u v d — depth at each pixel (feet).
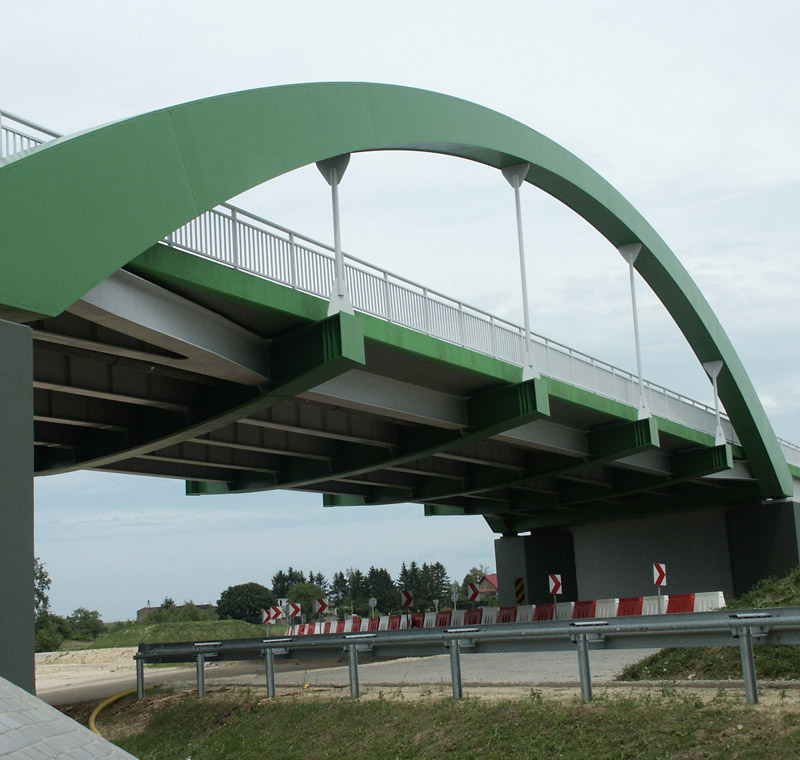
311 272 67.05
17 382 37.96
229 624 208.23
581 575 180.04
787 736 32.45
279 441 97.04
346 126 67.87
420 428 97.14
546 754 36.63
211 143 55.57
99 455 83.05
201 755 49.08
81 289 46.19
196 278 56.54
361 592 518.78
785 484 154.40
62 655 171.73
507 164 95.40
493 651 46.14
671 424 126.00
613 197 112.68
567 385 100.83
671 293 127.03
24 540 36.88
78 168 47.06
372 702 49.21
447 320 82.64
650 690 44.21
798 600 63.10
